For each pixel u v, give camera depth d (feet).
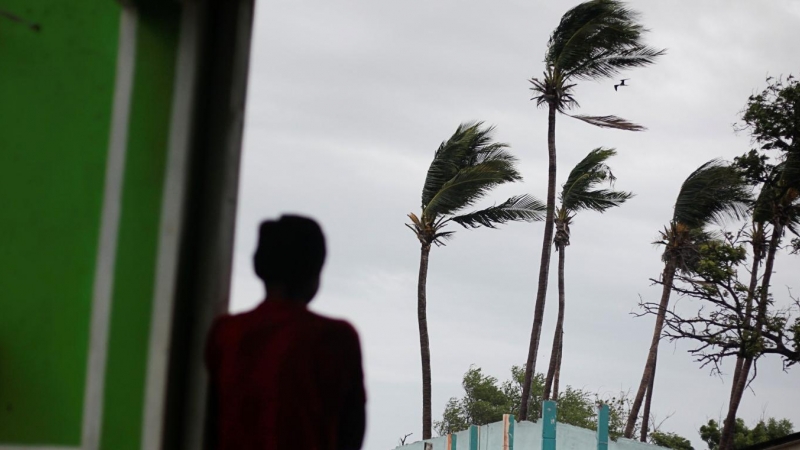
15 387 10.83
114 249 11.13
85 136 11.28
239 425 10.09
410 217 96.27
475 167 91.25
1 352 10.85
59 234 11.14
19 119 11.25
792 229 81.82
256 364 10.19
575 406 159.63
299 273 10.57
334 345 10.32
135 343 11.02
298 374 10.09
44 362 10.93
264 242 10.68
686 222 99.09
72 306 11.05
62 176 11.22
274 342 10.25
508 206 92.94
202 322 11.32
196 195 11.48
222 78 11.71
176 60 11.37
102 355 10.97
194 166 11.41
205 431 11.03
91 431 10.85
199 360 11.23
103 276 11.10
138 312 11.07
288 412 9.98
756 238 92.43
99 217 11.18
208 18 11.62
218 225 11.50
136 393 10.94
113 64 11.36
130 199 11.21
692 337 76.69
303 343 10.20
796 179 76.02
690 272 93.76
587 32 89.10
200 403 11.14
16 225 11.09
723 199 95.91
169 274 11.09
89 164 11.25
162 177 11.26
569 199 101.65
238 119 11.71
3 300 10.97
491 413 165.58
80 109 11.30
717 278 76.79
